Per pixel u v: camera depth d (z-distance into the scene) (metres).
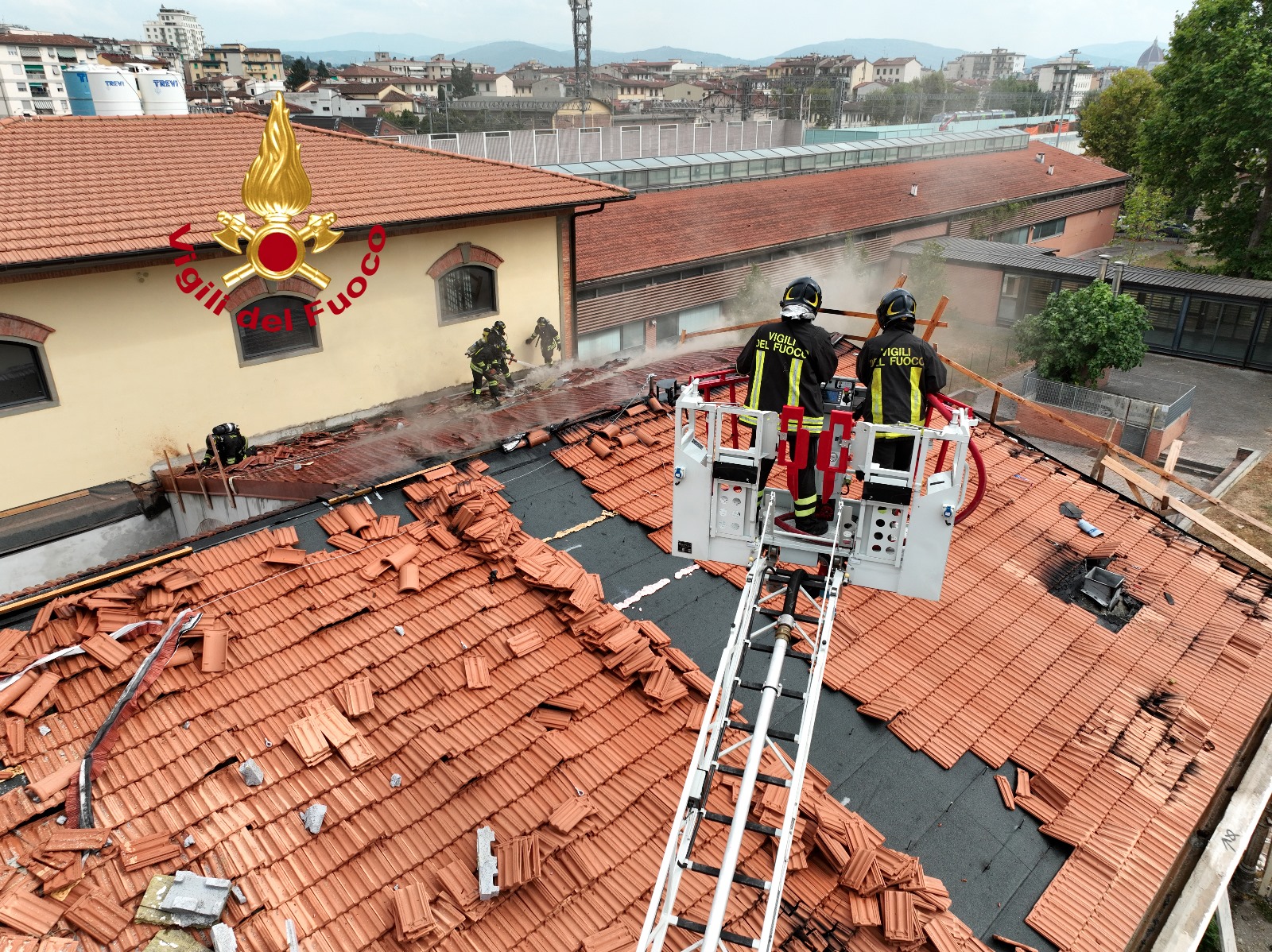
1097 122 62.94
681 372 16.44
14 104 108.38
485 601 8.96
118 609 7.83
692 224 31.31
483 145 37.38
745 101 133.25
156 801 6.52
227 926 5.84
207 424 14.84
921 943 6.79
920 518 6.11
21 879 5.71
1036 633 10.53
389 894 6.34
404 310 17.11
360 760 7.06
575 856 6.87
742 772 5.28
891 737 8.70
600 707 8.26
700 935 6.38
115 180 14.37
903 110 129.12
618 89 164.75
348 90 125.00
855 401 7.27
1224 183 37.47
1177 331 36.16
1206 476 26.27
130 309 13.41
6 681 7.00
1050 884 7.72
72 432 13.33
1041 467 14.30
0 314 12.12
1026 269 36.62
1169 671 10.45
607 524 10.66
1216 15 35.03
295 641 8.12
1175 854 8.22
